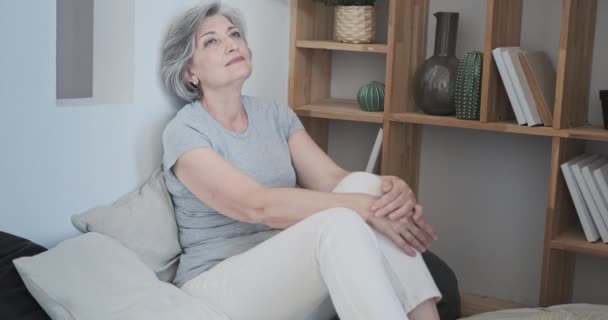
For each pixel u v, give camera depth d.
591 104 2.45
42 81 1.70
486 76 2.28
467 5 2.61
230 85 1.98
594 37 2.42
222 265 1.76
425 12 2.65
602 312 2.05
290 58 2.66
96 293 1.50
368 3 2.57
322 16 2.81
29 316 1.47
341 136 2.93
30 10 1.65
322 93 2.88
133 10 1.95
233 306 1.67
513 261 2.67
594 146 2.50
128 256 1.68
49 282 1.49
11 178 1.65
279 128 2.15
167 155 1.93
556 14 2.47
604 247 2.21
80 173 1.83
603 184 2.21
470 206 2.72
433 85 2.43
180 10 2.12
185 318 1.51
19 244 1.61
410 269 1.71
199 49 2.00
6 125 1.62
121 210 1.89
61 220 1.79
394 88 2.49
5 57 1.60
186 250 1.96
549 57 2.50
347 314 1.47
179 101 2.17
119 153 1.95
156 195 1.97
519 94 2.25
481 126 2.32
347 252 1.50
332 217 1.57
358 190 1.88
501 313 2.16
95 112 1.86
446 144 2.74
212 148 1.94
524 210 2.62
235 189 1.81
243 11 2.38
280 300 1.64
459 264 2.77
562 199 2.33
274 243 1.65
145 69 2.02
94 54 1.99
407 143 2.67
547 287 2.31
